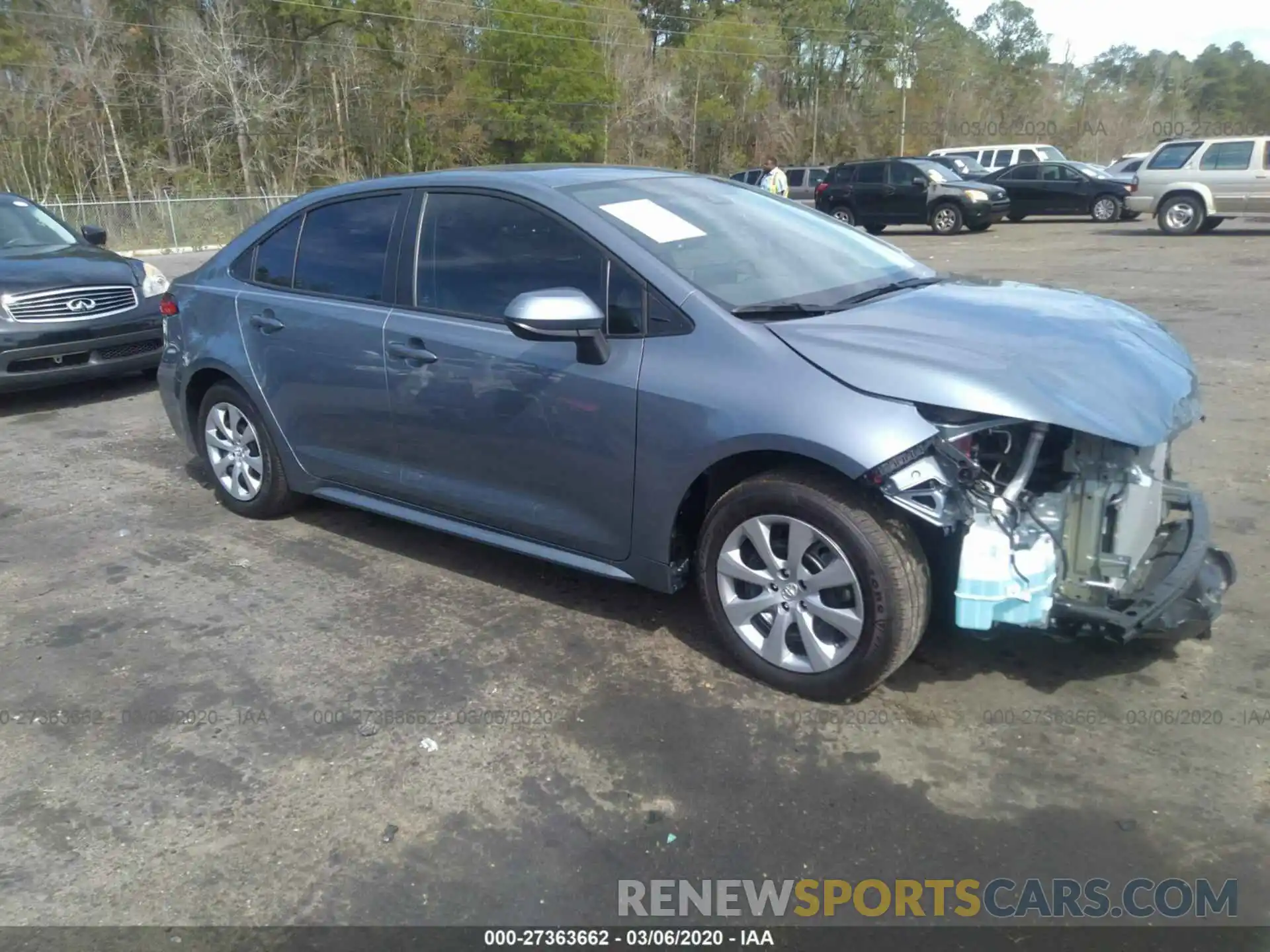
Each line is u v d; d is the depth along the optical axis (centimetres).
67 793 308
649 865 271
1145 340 356
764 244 401
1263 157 1786
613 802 295
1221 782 294
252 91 3862
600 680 359
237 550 491
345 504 483
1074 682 347
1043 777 299
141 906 262
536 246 387
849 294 380
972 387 301
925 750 313
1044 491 331
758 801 293
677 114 5522
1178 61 7381
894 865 268
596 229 371
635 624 400
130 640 402
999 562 310
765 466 344
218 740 332
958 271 1448
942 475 303
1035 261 1549
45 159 3384
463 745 324
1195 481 536
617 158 5066
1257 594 405
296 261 479
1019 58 7469
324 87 4250
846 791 296
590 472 370
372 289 442
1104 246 1750
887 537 312
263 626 410
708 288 354
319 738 331
